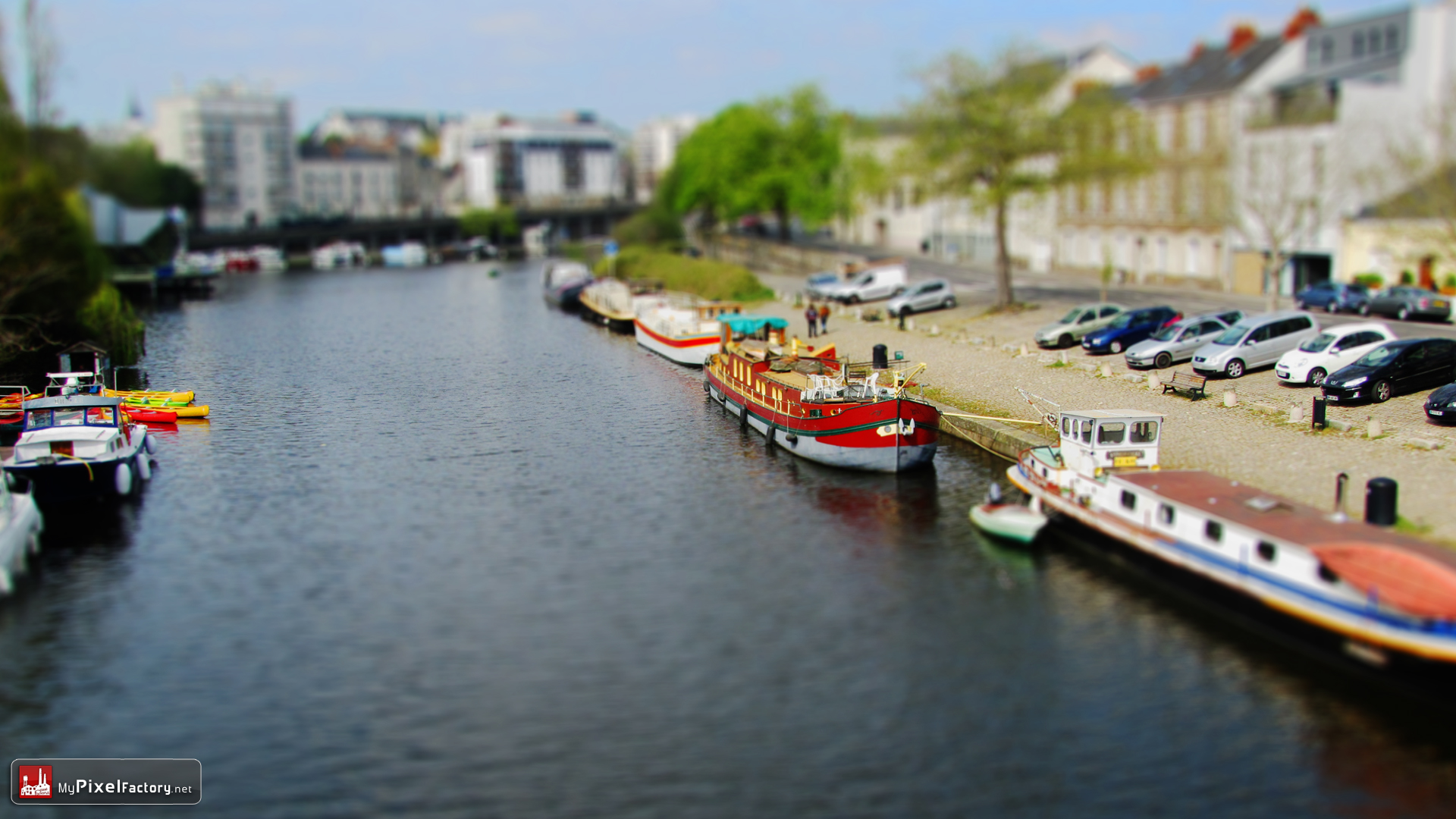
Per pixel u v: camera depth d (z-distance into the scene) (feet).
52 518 102.83
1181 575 80.53
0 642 77.15
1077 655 73.31
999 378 147.33
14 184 233.76
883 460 112.57
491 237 574.97
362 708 67.92
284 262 463.83
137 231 384.47
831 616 79.51
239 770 61.93
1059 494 93.86
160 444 129.70
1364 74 233.55
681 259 308.81
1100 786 59.57
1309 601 69.97
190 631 78.59
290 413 146.51
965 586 84.48
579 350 202.80
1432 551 71.87
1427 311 166.30
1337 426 109.09
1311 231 204.85
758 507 103.65
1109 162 200.03
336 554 92.43
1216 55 277.23
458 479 112.98
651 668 72.18
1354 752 62.44
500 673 71.87
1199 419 117.91
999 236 207.21
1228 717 65.77
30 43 281.74
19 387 136.26
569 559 90.63
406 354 199.00
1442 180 184.34
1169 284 252.62
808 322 201.87
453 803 58.70
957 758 61.98
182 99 593.01
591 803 58.44
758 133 355.15
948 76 199.52
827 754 62.54
